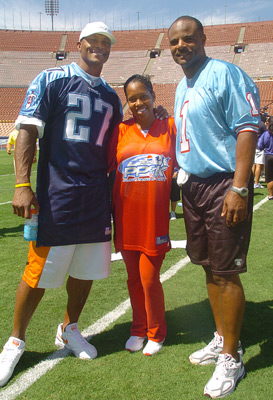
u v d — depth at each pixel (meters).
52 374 2.36
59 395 2.16
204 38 2.29
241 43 42.41
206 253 2.41
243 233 2.20
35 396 2.15
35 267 2.43
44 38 48.66
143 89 2.46
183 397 2.13
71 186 2.39
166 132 2.57
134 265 2.65
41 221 2.41
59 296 3.53
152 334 2.58
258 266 4.19
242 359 2.49
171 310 3.21
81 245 2.52
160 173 2.50
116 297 3.48
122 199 2.58
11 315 3.14
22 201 2.30
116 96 2.65
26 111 2.31
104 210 2.54
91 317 3.10
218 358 2.30
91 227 2.48
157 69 41.62
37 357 2.55
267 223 6.20
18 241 5.45
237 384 2.24
